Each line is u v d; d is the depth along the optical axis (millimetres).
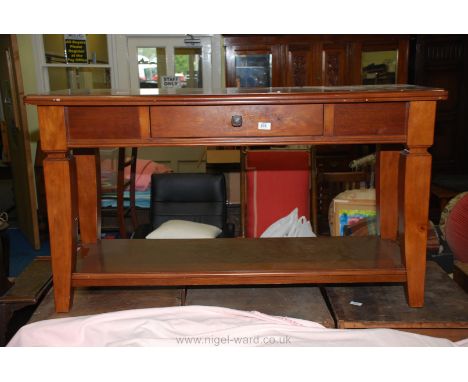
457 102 4551
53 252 1348
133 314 1293
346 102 1271
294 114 1289
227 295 1495
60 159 1308
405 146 1388
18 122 3209
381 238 1696
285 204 2584
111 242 1688
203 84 4367
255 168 2559
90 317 1267
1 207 4609
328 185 2719
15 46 3012
